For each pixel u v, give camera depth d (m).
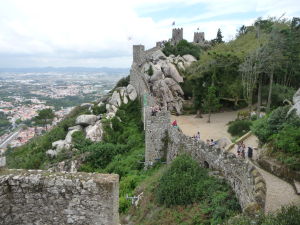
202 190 15.63
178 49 52.62
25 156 35.72
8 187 6.88
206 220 13.14
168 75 43.41
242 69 33.94
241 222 9.81
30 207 6.96
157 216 15.52
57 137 38.19
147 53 51.69
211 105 33.97
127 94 42.41
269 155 17.27
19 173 7.12
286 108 19.81
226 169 15.91
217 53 40.22
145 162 26.50
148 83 41.62
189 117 37.44
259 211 10.13
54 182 6.96
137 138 32.38
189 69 42.78
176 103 39.91
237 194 13.88
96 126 34.91
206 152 18.75
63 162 30.14
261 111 34.56
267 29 40.88
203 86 39.03
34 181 6.93
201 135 28.27
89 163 29.94
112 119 35.97
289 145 15.95
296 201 12.40
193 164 18.53
